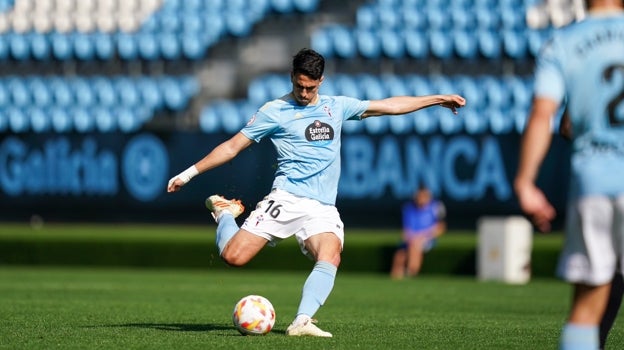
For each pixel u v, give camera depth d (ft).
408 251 282.36
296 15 346.74
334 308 160.04
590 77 67.00
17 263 304.91
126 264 301.43
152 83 351.25
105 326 120.37
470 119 323.78
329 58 344.49
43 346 98.84
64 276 256.73
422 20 348.59
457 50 340.59
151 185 332.80
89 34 361.51
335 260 106.22
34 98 355.77
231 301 172.35
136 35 358.43
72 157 339.16
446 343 104.06
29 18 378.32
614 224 65.77
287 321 132.36
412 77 341.21
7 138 345.72
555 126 305.73
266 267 293.02
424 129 322.55
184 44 350.02
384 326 124.26
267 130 106.83
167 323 125.90
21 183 342.44
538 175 308.19
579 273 66.08
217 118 338.75
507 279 266.57
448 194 318.24
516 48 338.54
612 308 83.82
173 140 331.77
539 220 64.49
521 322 134.82
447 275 286.05
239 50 347.97
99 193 336.49
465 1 353.92
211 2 365.20
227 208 112.98
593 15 68.28
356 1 350.64
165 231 320.09
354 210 322.14
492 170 317.63
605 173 65.87
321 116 106.83
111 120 347.15
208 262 297.53
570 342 66.74
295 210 106.32
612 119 66.59
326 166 106.93
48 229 327.47
